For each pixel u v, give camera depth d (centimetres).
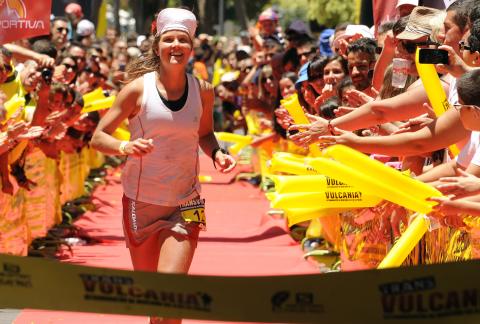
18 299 785
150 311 772
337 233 1612
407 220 1201
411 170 1252
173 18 1116
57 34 2672
